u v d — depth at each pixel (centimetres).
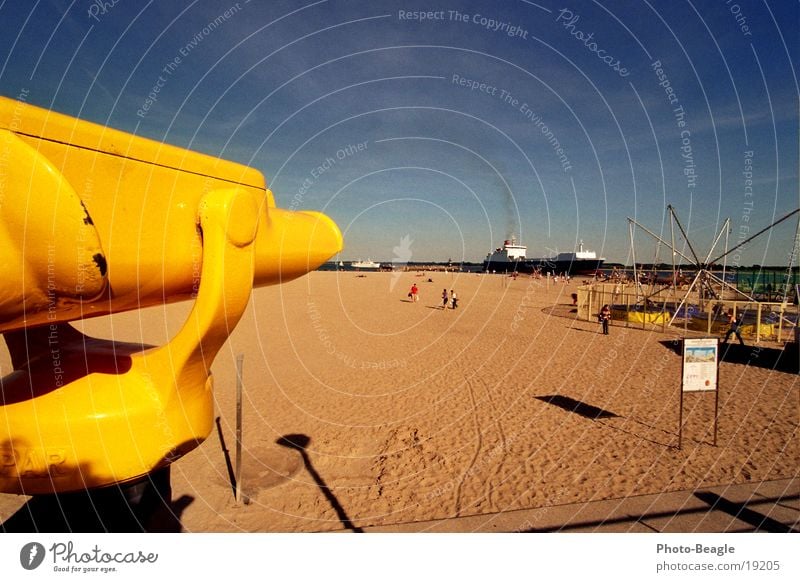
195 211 142
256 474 451
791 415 610
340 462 486
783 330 1270
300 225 205
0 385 130
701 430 561
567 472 450
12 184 92
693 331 1408
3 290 99
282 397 741
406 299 2706
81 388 128
